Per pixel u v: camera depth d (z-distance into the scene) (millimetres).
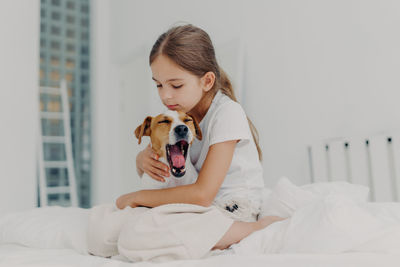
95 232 916
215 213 866
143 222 828
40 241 991
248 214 1024
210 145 999
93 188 3777
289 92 2312
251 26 2547
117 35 3691
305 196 1085
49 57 3818
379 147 1799
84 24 3979
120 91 3736
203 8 2854
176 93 1022
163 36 1045
